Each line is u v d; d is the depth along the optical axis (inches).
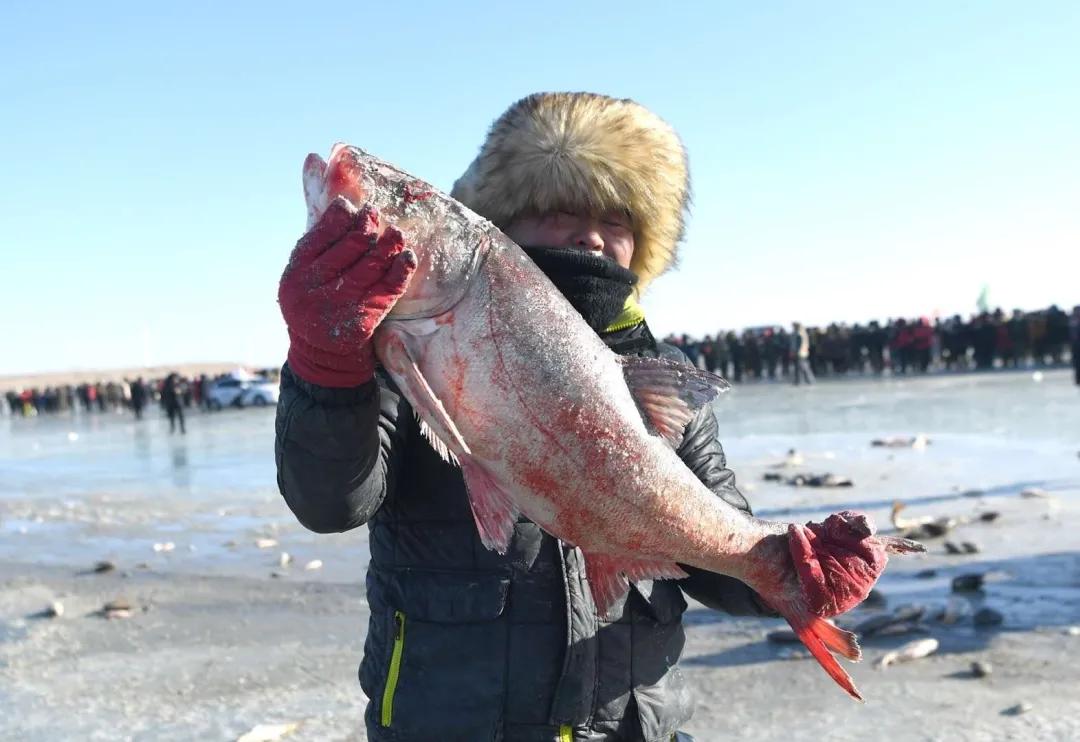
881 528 294.5
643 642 82.9
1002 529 290.7
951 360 1374.3
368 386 73.1
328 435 71.5
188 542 347.3
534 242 90.7
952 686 168.4
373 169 72.8
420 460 82.4
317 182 73.7
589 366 76.2
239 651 207.5
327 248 66.9
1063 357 1387.8
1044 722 151.3
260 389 1784.0
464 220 74.5
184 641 216.5
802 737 151.2
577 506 76.7
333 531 76.8
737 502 89.3
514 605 79.2
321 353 69.2
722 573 82.3
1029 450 479.5
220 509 430.9
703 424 92.0
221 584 271.1
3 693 184.5
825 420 724.7
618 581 80.0
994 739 146.6
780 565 82.0
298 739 158.2
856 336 1443.2
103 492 523.8
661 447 78.6
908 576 240.7
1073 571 237.5
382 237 66.8
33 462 788.6
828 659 80.3
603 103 93.0
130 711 173.3
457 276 73.6
